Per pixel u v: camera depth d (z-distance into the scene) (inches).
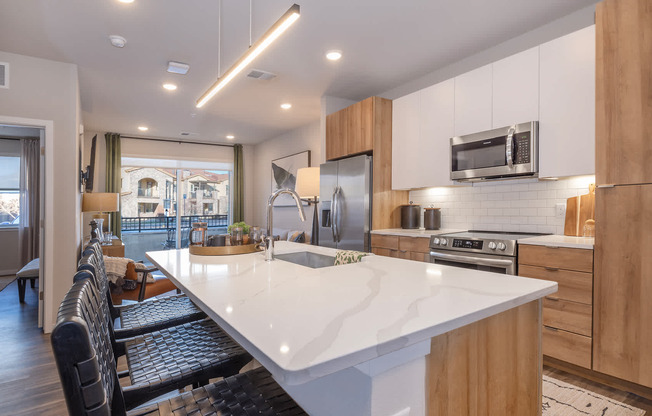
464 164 124.9
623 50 83.7
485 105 120.1
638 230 80.0
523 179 117.6
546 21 112.6
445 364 38.4
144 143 278.5
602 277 84.9
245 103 194.9
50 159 135.4
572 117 98.0
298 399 43.3
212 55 134.7
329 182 173.9
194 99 186.2
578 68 96.9
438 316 35.3
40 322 136.5
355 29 117.0
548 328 94.7
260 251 88.8
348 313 36.6
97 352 28.7
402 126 153.1
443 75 148.2
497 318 44.4
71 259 138.6
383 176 157.6
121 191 266.1
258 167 317.1
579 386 86.1
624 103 83.3
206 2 100.7
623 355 81.4
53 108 136.9
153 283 136.5
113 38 119.6
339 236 164.6
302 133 248.1
